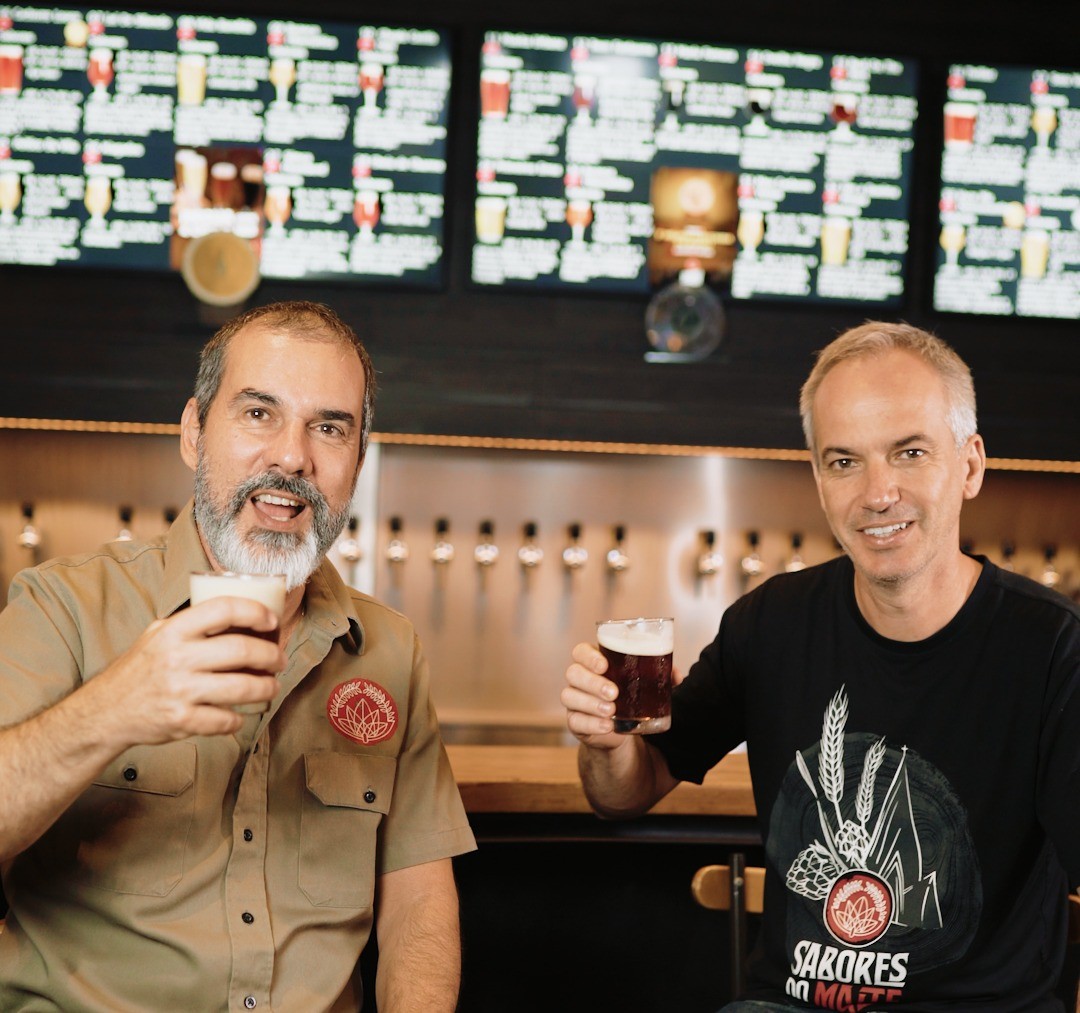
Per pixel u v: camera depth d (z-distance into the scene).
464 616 4.16
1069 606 1.90
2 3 3.59
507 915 2.87
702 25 3.77
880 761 1.92
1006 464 4.05
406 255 3.73
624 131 3.77
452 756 3.04
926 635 1.91
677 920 2.91
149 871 1.68
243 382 1.76
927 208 3.85
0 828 1.42
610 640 1.93
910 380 1.86
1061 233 3.89
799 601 2.07
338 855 1.81
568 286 3.78
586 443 3.84
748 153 3.81
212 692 1.31
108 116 3.63
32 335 3.64
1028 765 1.85
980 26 3.83
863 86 3.81
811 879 1.94
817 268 3.85
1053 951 1.89
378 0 3.66
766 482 4.27
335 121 3.68
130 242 3.66
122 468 4.04
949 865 1.86
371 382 1.95
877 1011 1.84
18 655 1.70
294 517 1.79
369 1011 2.64
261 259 3.70
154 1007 1.66
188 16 3.63
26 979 1.69
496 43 3.71
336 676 1.89
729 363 3.85
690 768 2.23
